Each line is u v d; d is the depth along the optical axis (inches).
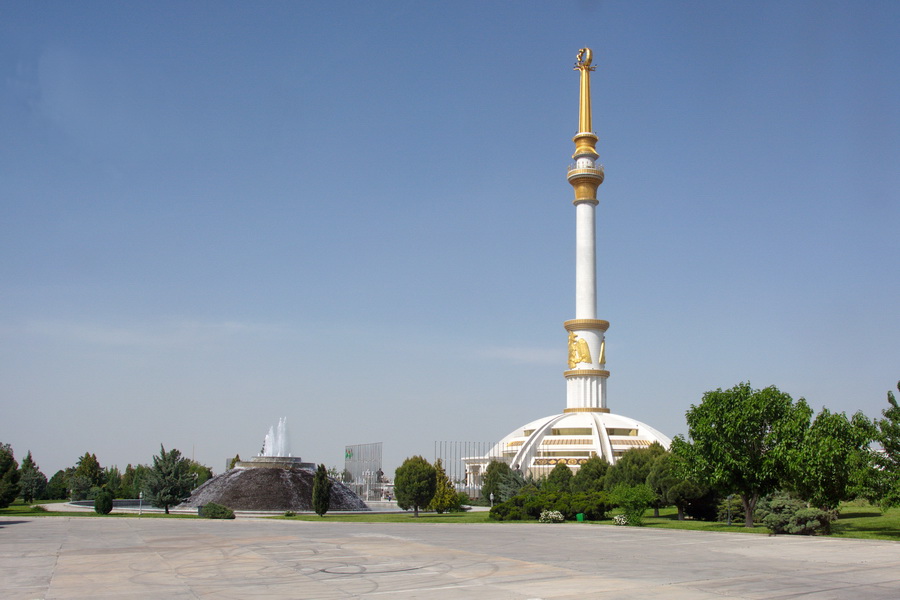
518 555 1508.4
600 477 3870.6
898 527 2391.7
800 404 2256.4
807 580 1148.5
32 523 2630.4
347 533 2133.4
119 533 2133.4
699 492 2982.3
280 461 4323.3
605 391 5757.9
